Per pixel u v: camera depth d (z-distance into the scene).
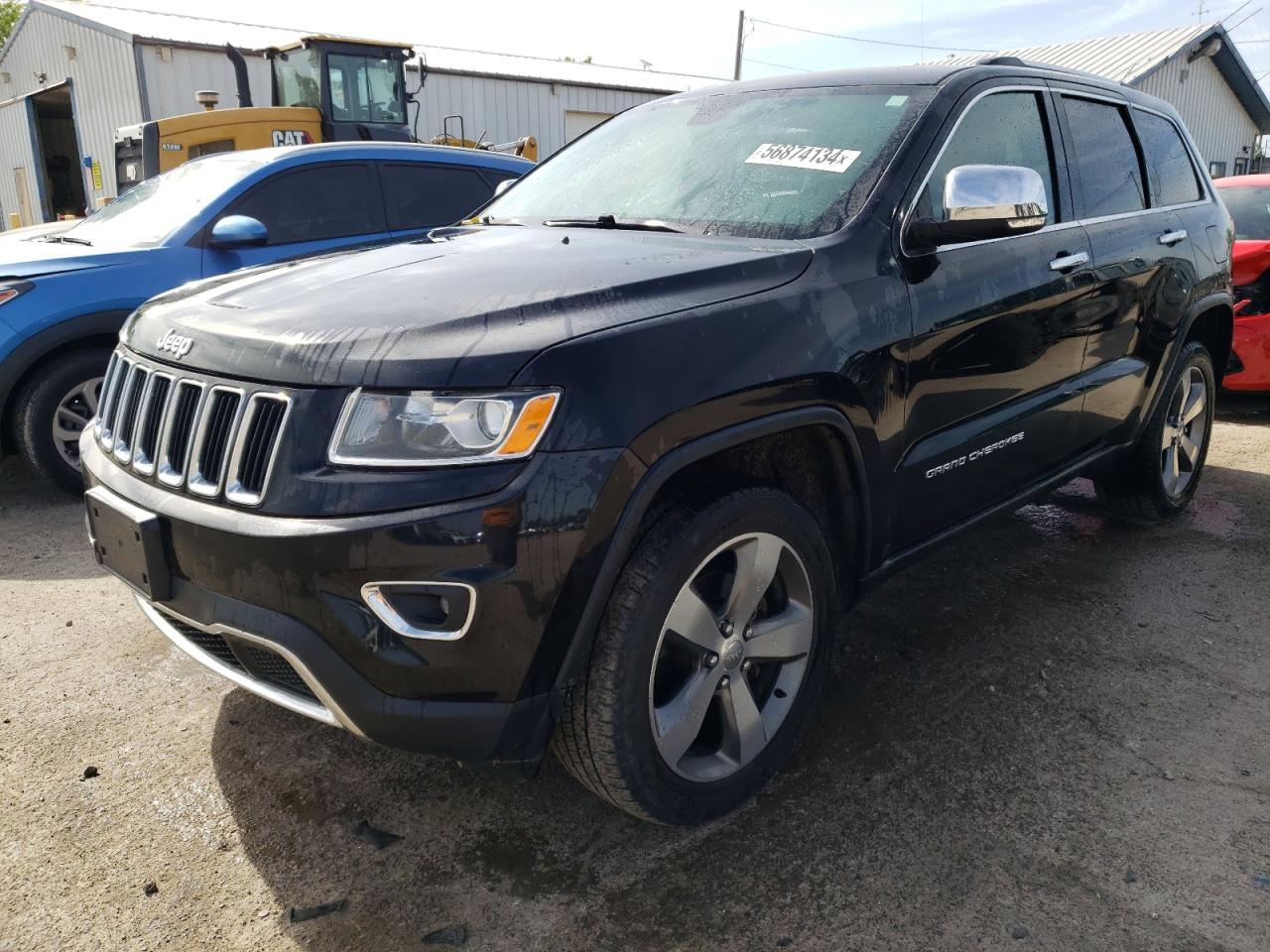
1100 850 2.21
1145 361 3.77
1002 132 3.06
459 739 1.86
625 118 3.57
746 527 2.14
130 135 9.15
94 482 2.34
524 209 3.23
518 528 1.76
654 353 1.93
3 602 3.56
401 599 1.79
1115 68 24.67
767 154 2.89
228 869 2.17
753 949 1.93
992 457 2.95
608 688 1.96
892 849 2.22
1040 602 3.55
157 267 4.86
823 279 2.33
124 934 1.97
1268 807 2.36
